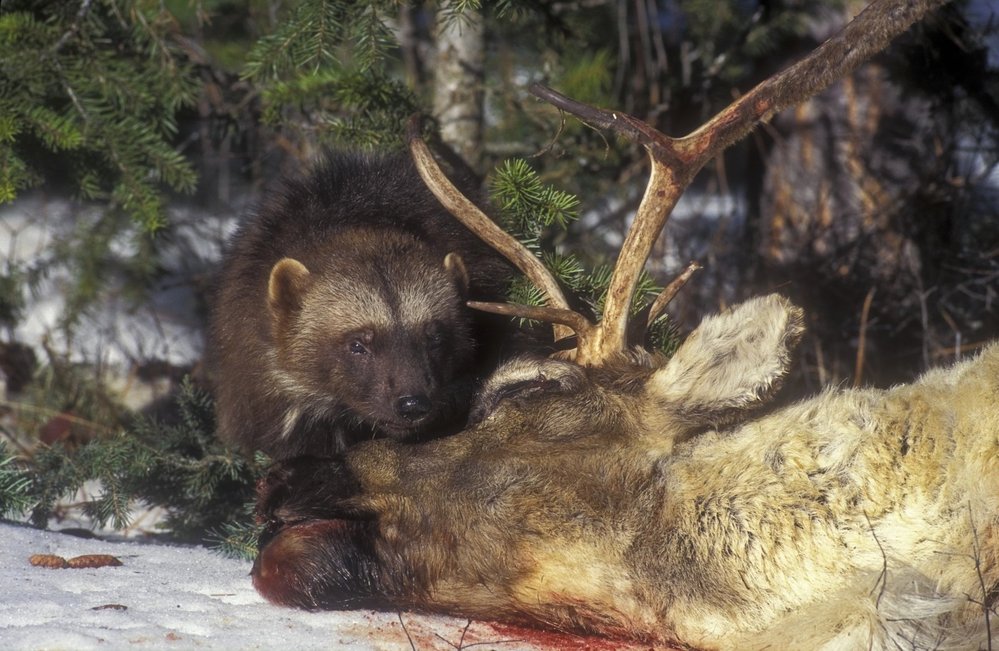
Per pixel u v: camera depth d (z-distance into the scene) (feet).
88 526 33.40
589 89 43.96
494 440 21.13
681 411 21.03
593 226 46.44
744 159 53.26
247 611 20.95
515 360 22.35
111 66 37.06
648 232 23.22
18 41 35.88
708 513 20.06
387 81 37.19
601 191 46.14
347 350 30.89
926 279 44.50
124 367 48.75
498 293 32.45
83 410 43.60
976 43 43.75
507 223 32.78
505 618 21.01
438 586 20.72
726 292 45.75
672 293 25.32
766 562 19.75
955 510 19.48
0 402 44.06
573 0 45.06
